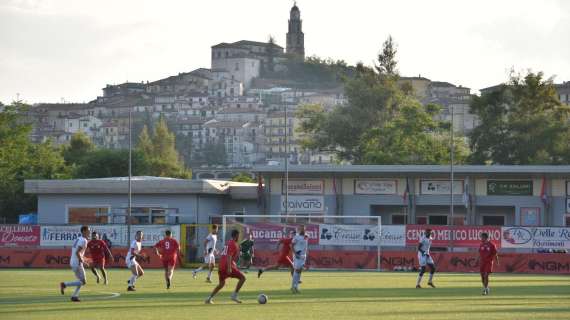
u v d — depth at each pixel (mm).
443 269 72062
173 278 56812
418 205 92375
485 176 89875
